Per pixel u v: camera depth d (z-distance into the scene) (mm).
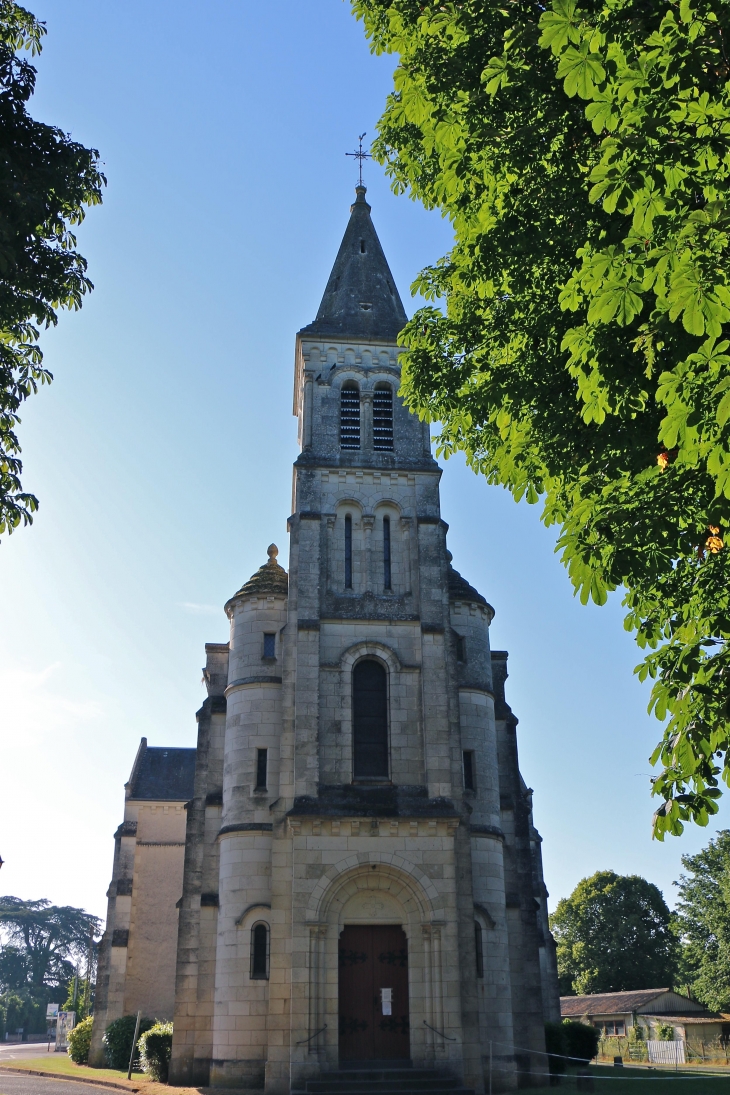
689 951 78625
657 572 12719
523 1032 34469
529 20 15031
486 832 34656
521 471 17250
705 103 10719
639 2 11875
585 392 13203
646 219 10992
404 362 19250
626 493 13062
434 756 32906
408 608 35312
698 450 10742
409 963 30531
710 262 10117
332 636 34438
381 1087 27891
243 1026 30969
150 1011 50375
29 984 128125
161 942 52156
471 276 17156
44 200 17234
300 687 33062
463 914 31000
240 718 35594
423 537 36344
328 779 32281
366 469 37219
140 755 58625
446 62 16406
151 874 53688
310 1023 28781
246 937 32094
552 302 16094
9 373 18062
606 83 11133
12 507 17578
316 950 29781
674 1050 65188
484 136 15438
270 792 34219
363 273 41938
